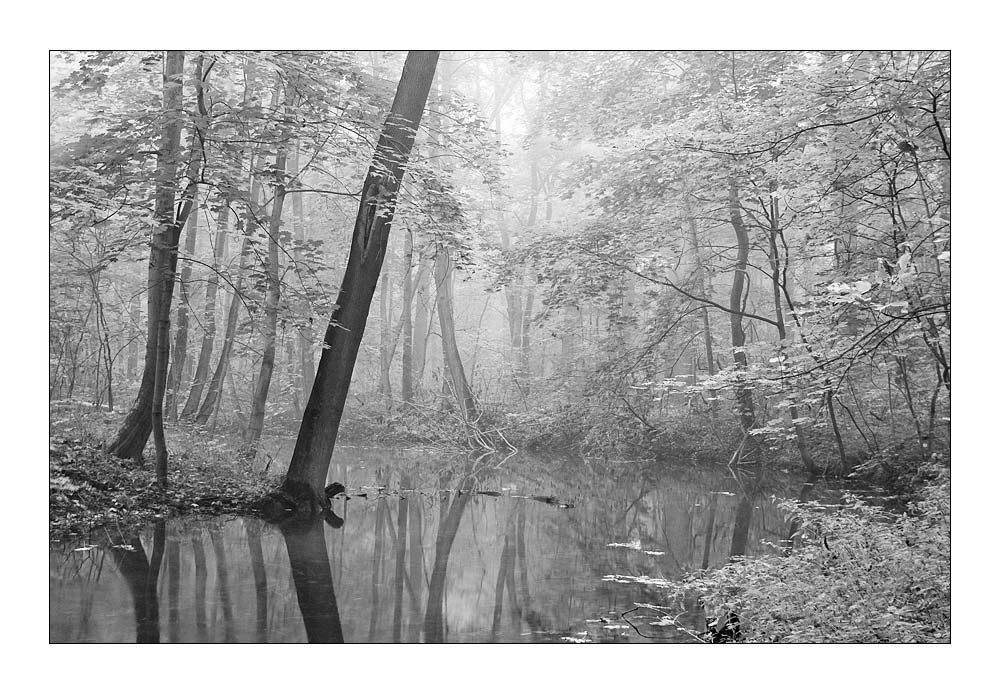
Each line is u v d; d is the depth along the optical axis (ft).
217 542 29.22
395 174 35.76
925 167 30.86
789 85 32.01
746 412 55.47
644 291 58.90
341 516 35.65
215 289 53.83
